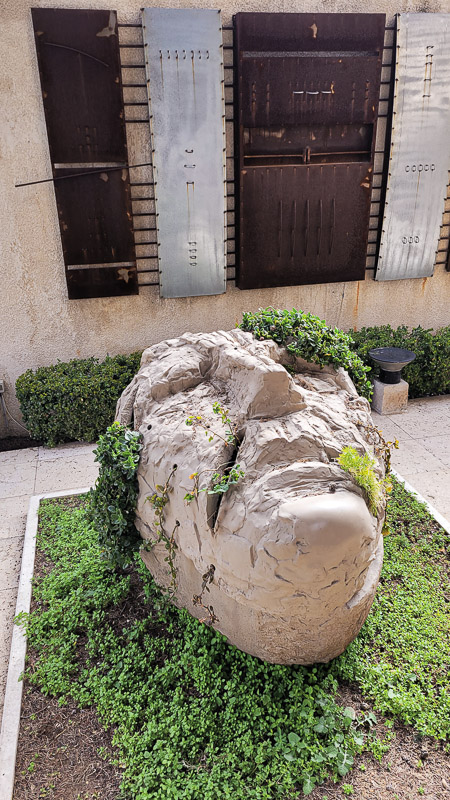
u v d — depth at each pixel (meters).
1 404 7.81
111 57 6.54
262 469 3.49
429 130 7.70
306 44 6.92
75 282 7.34
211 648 4.16
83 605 4.68
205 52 6.71
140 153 7.12
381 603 4.62
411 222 8.12
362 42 7.07
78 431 7.41
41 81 6.47
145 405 4.43
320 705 3.75
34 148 6.84
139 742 3.59
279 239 7.66
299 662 3.91
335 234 7.83
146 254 7.56
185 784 3.35
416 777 3.41
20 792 3.41
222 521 3.46
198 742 3.60
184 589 4.36
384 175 7.88
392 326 8.89
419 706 3.75
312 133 7.32
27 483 6.70
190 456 3.78
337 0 7.10
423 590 4.77
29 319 7.55
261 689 3.93
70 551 5.39
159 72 6.68
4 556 5.52
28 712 3.88
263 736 3.64
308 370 4.69
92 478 6.75
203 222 7.41
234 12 6.88
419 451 7.05
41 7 6.32
